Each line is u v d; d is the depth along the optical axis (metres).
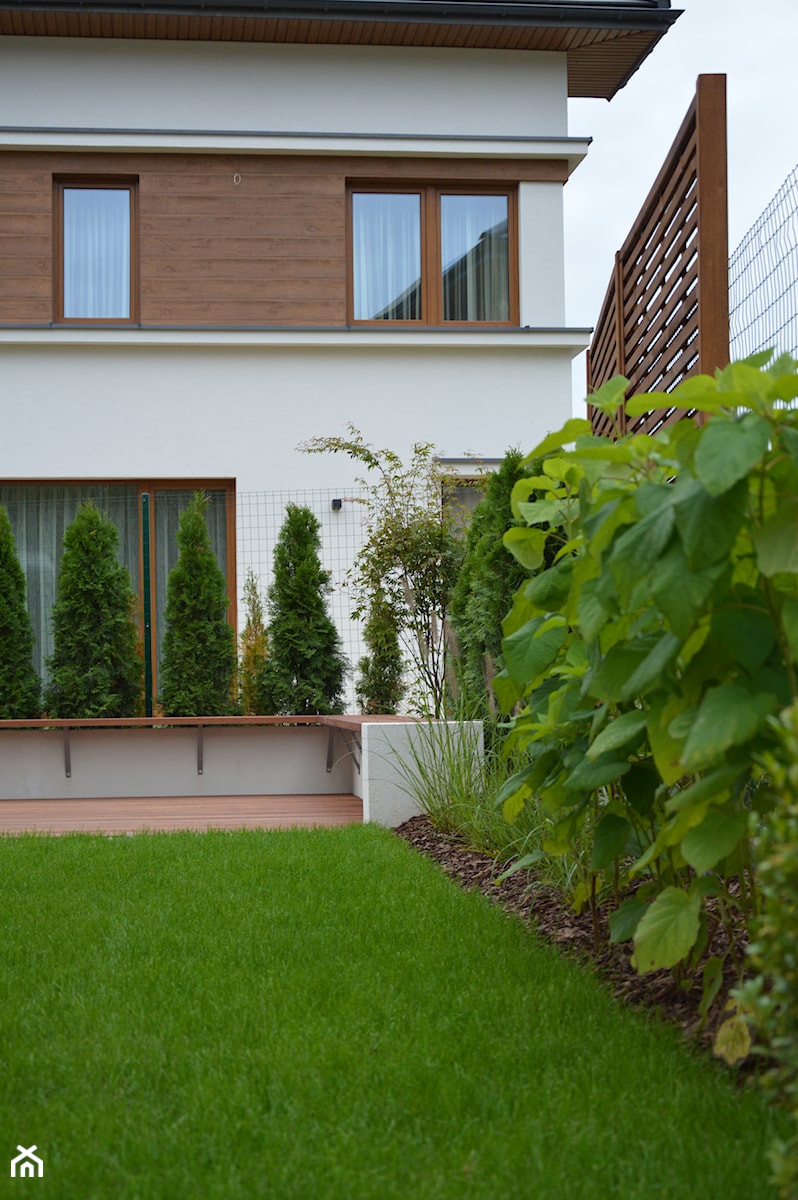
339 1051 2.48
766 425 1.95
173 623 8.78
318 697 8.70
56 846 5.52
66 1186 1.90
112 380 10.29
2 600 8.66
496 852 4.99
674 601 1.98
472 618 6.42
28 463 10.20
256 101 10.54
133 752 8.58
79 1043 2.60
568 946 3.51
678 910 2.36
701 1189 1.81
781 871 1.48
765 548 1.93
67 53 10.34
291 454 10.41
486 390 10.60
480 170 10.72
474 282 10.84
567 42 10.59
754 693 2.05
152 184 10.35
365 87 10.66
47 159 10.26
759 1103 2.13
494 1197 1.83
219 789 8.62
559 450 3.04
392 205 10.81
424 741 6.37
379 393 10.51
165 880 4.54
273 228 10.45
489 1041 2.56
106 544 8.84
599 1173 1.91
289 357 10.44
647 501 2.18
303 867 4.77
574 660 3.00
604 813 2.91
